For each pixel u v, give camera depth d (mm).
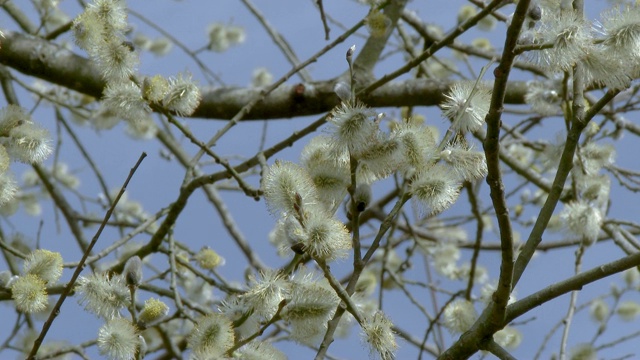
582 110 1046
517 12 943
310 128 1241
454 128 1017
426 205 1000
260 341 1007
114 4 1118
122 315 1099
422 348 1275
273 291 992
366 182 1032
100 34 1104
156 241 1271
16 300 1057
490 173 976
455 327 1235
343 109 997
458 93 1028
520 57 1008
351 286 999
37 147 1131
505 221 980
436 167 999
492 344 1010
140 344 1031
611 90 1027
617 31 993
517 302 1013
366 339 978
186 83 1103
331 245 955
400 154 997
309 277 998
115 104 1098
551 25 993
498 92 958
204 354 972
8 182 1113
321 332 1002
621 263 997
